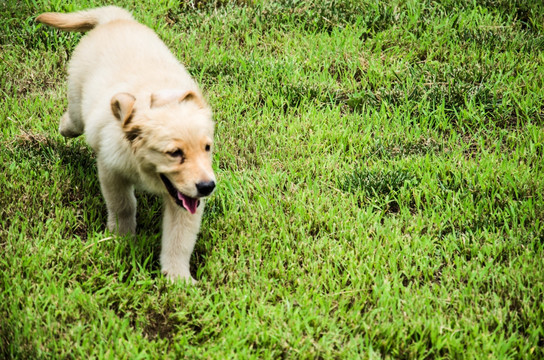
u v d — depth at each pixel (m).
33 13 8.55
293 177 6.48
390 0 9.36
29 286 4.81
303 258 5.48
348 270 5.29
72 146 6.64
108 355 4.33
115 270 5.17
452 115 7.52
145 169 4.94
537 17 9.10
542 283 5.09
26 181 5.98
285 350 4.54
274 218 5.82
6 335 4.39
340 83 8.04
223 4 9.30
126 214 5.54
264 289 5.09
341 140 6.95
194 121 4.76
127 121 4.78
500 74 7.90
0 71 7.62
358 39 8.59
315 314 4.82
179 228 5.12
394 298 4.93
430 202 6.24
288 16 8.97
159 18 8.91
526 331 4.76
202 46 8.27
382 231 5.72
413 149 6.93
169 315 4.76
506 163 6.54
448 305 5.00
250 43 8.48
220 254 5.39
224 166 6.64
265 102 7.66
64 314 4.60
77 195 6.08
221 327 4.70
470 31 8.77
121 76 5.37
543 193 6.19
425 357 4.59
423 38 8.64
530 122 7.32
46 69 7.76
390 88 7.74
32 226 5.62
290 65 7.98
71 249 5.25
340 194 6.21
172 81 5.35
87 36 6.18
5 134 6.59
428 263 5.47
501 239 5.62
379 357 4.46
